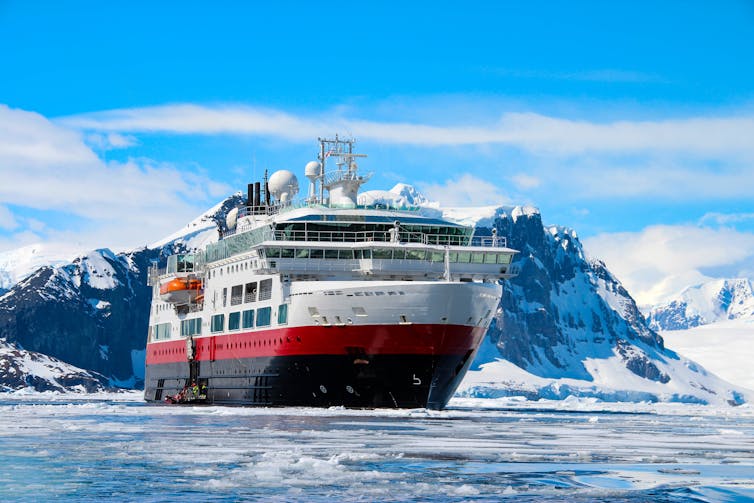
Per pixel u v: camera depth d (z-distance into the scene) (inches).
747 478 2004.2
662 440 3053.6
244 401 4623.5
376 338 3976.4
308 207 4581.7
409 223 4411.9
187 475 1958.7
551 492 1802.4
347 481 1891.0
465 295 3922.2
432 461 2226.9
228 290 4879.4
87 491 1777.8
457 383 4205.2
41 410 4539.9
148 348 6127.0
